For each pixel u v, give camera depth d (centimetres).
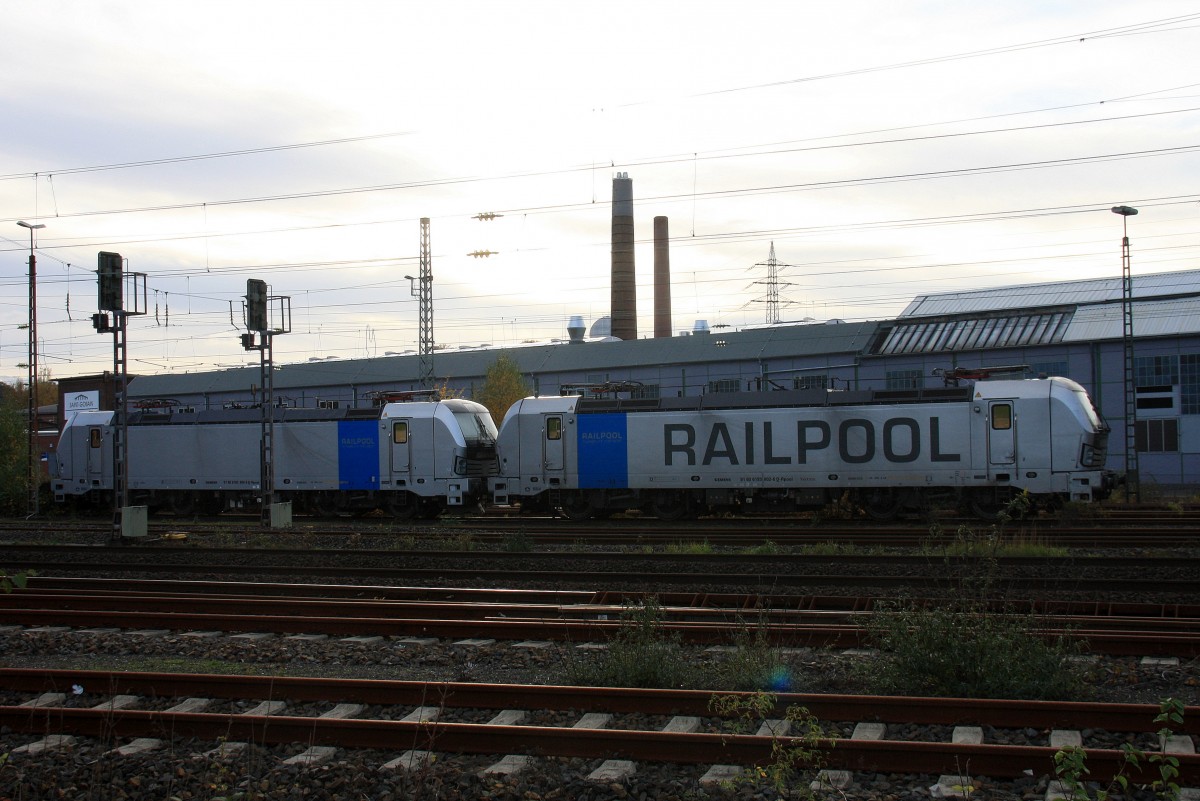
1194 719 830
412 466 3231
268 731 865
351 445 3309
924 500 2820
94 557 2184
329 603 1480
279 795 748
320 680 988
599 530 2536
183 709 972
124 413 2500
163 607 1534
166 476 3556
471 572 1766
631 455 3012
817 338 5219
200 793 754
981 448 2716
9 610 1457
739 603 1461
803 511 3053
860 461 2817
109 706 991
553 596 1541
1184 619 1259
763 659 1058
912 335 5056
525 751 822
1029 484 2675
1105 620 1260
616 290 7169
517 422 3119
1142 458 4441
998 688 944
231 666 1184
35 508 3706
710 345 5541
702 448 2956
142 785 774
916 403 2784
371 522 3197
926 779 761
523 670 1123
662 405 3028
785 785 733
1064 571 1655
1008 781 755
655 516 3288
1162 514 2856
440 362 6381
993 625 1017
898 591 1503
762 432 2906
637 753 808
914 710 882
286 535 2570
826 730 869
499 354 5906
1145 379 4438
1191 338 4341
